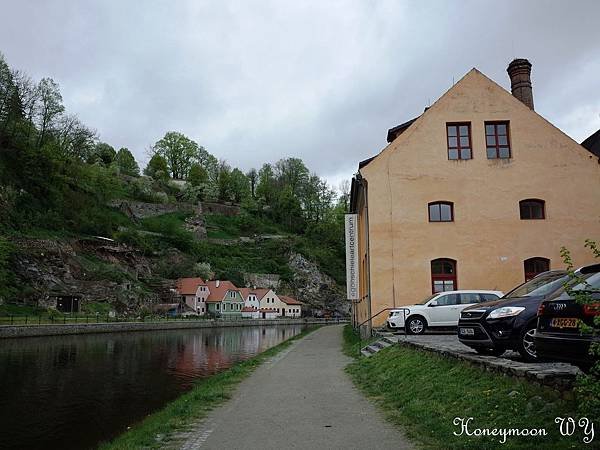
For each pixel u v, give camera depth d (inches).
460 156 965.2
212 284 3636.8
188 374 808.3
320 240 4729.3
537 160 951.6
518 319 357.7
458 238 932.0
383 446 249.3
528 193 942.4
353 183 1091.3
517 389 280.5
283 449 252.7
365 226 1027.3
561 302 240.1
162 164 5128.0
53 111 3107.8
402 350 548.4
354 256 1159.0
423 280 921.5
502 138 970.7
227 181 5433.1
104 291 2433.6
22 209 2556.6
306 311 4035.4
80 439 436.5
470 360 359.3
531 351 350.6
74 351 1164.5
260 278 4099.4
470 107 971.3
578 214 935.7
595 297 214.8
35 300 2032.5
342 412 339.3
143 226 3892.7
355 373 538.0
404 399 354.9
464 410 287.9
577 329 224.7
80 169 3385.8
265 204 5364.2
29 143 2938.0
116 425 482.6
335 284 4244.6
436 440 253.3
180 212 4525.1
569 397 239.1
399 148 964.0
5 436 449.1
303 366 634.2
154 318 2472.9
